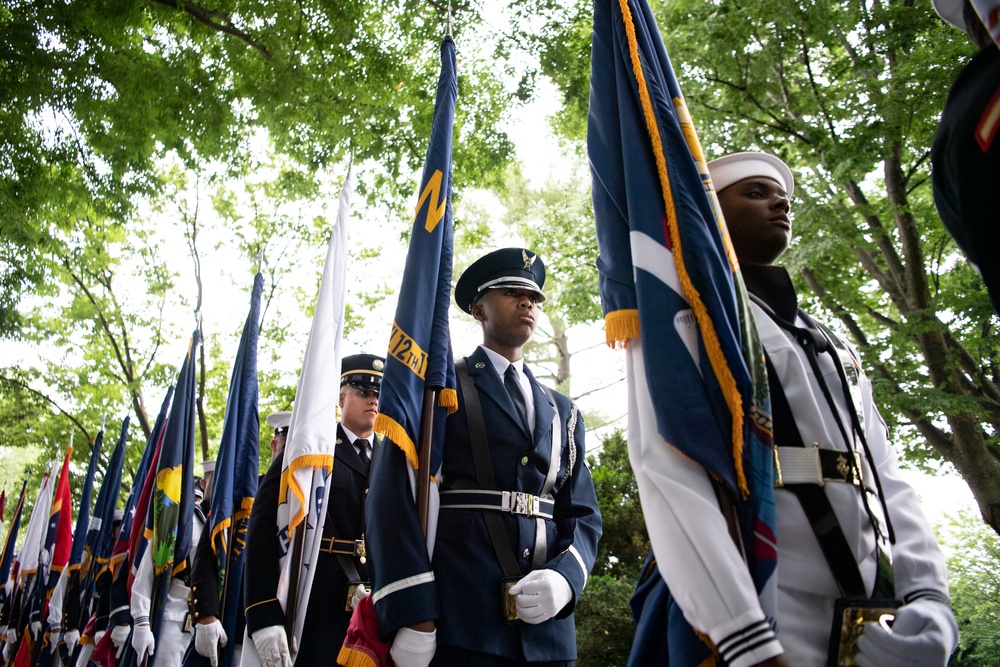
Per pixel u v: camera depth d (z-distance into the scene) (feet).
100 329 65.00
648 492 6.74
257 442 19.20
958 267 43.11
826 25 37.88
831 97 39.19
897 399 34.68
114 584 22.29
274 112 38.19
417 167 39.37
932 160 6.19
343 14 37.27
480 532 11.20
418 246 12.30
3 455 90.53
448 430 11.87
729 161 9.16
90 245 60.23
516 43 39.22
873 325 47.98
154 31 37.99
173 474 21.56
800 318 8.66
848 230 38.09
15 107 35.58
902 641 6.45
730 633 5.96
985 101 5.53
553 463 12.21
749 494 6.66
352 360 17.17
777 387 7.56
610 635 28.96
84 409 65.98
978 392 37.93
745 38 39.27
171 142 38.47
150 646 20.02
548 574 10.95
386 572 10.16
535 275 13.52
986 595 49.34
